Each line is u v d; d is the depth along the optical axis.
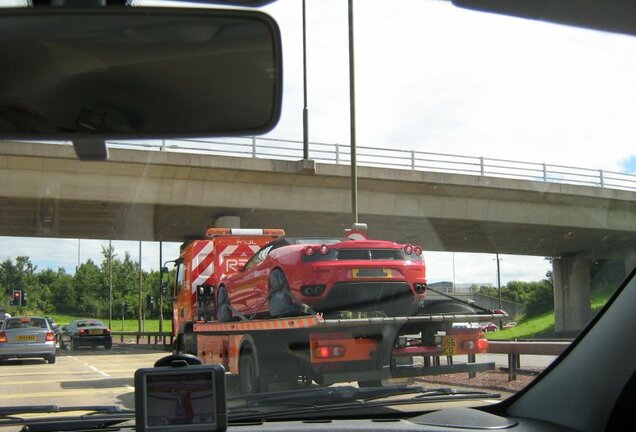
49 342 9.16
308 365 6.82
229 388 6.37
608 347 3.42
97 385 6.17
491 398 4.45
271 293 7.68
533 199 8.38
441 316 7.18
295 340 6.91
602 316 3.54
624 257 6.62
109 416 3.69
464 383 5.94
